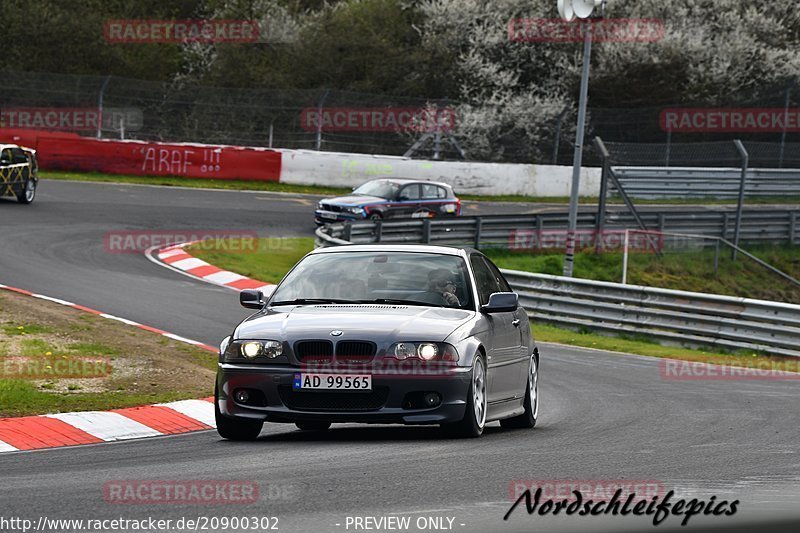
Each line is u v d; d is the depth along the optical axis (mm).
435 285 32531
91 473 25250
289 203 125125
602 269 107375
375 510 20781
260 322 30688
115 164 134000
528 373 36125
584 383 49344
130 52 191750
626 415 39156
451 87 182250
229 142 161250
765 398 45656
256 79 179875
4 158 102188
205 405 38188
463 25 188625
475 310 32125
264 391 29484
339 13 191250
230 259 89375
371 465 25859
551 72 188625
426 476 24391
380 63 182000
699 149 168750
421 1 198125
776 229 120188
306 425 34875
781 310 68375
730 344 70312
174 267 83688
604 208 110438
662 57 181375
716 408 41625
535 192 150500
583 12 83312
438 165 145750
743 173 109562
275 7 194250
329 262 33969
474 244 105562
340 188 142750
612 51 182125
